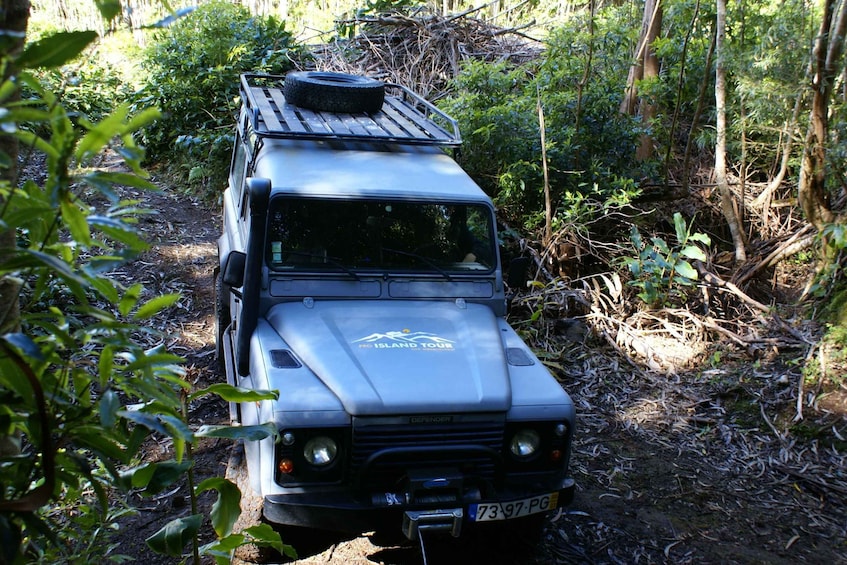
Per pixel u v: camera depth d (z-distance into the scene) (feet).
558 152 25.81
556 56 27.48
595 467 17.31
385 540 14.07
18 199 5.99
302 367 13.01
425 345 13.75
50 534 6.10
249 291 14.16
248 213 16.70
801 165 23.97
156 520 14.30
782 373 20.84
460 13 40.73
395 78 36.40
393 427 12.16
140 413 6.72
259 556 12.77
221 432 7.54
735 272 25.62
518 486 12.93
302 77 19.52
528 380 13.57
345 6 50.14
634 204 27.99
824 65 21.86
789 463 17.80
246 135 19.81
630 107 30.60
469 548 14.14
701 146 29.53
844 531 15.49
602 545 14.57
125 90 40.06
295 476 11.95
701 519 15.67
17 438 7.33
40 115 5.22
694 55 30.83
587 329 23.16
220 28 37.01
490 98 27.27
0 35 5.14
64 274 5.49
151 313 7.07
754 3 28.84
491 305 15.74
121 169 35.42
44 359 5.56
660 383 21.11
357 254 14.99
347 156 16.71
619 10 33.65
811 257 25.77
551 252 24.72
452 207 15.53
